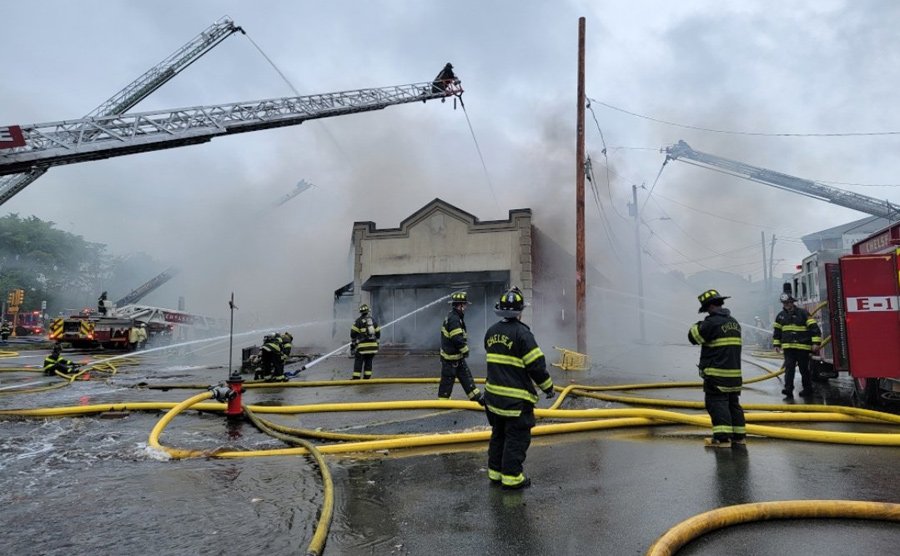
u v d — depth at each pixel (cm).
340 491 387
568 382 989
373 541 299
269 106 2280
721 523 311
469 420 636
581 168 1345
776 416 611
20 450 516
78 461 475
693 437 554
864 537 302
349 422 638
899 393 696
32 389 948
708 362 518
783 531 310
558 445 522
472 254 1986
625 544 293
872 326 655
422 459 477
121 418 677
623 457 476
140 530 317
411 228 2047
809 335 812
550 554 280
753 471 427
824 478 407
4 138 1539
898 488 383
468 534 307
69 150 1694
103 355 2034
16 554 285
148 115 1889
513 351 389
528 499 367
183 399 828
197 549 290
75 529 319
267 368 1066
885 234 773
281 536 308
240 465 459
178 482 412
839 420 618
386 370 1261
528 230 1952
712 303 525
